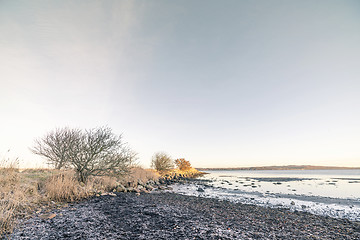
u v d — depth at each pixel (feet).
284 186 85.81
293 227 26.22
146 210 29.78
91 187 40.37
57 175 39.60
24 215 22.41
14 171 35.76
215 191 67.36
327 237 22.36
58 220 22.09
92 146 45.37
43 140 44.47
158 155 116.47
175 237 19.29
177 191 63.46
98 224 21.76
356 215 34.86
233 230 22.93
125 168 50.39
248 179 132.67
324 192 66.13
